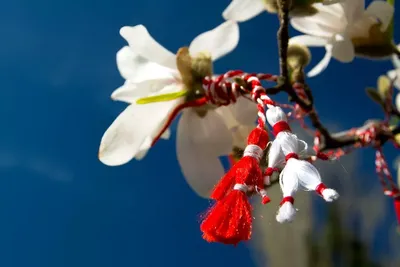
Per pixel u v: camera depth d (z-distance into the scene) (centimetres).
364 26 48
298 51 48
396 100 57
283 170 38
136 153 45
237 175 39
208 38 46
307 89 48
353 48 49
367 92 54
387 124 52
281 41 45
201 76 45
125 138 45
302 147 38
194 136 46
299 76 48
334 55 49
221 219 38
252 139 40
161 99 45
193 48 46
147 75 46
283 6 44
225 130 46
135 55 46
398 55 49
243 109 46
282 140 38
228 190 39
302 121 49
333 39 48
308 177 37
